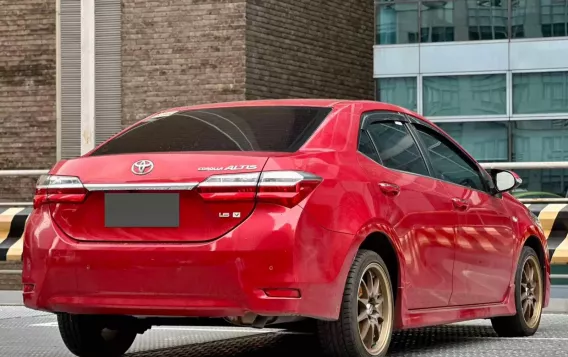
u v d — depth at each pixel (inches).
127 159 241.1
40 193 248.2
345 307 240.7
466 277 290.5
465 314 290.8
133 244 234.8
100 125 1011.3
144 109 1003.9
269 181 228.5
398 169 268.2
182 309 231.1
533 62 1228.5
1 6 1021.8
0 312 419.2
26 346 304.7
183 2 1000.9
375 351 251.8
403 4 1239.5
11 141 1023.0
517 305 322.0
